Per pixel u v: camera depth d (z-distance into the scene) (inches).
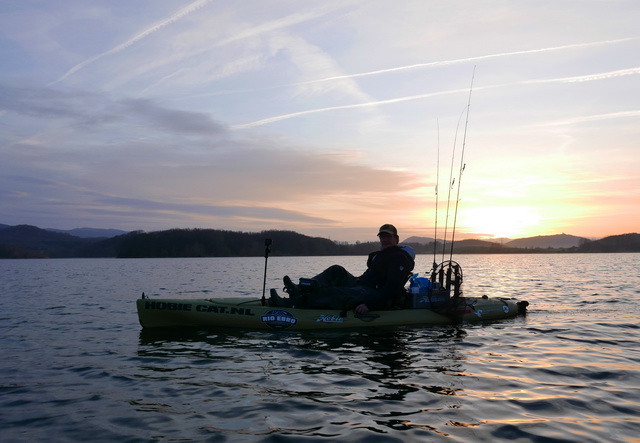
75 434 130.4
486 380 181.2
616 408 148.0
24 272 1456.7
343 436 126.5
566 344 251.8
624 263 1994.3
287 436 126.9
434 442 122.3
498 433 128.0
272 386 175.0
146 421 139.9
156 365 210.1
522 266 1747.0
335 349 239.5
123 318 367.6
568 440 123.0
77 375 195.0
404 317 310.2
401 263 301.6
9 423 139.9
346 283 315.3
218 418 141.7
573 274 1063.6
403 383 177.5
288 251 5816.9
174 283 819.4
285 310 296.8
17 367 209.8
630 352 231.8
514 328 303.7
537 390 167.9
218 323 298.4
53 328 318.7
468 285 717.9
